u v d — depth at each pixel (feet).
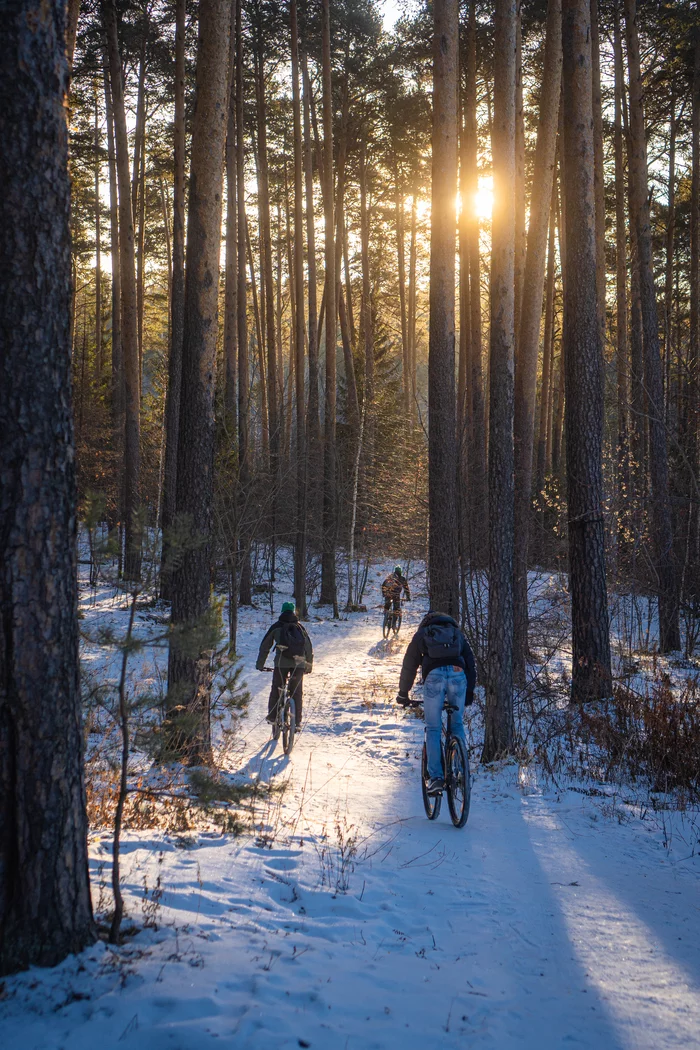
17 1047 9.21
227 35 27.91
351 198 124.57
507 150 33.86
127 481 72.33
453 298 45.47
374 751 32.35
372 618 83.92
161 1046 9.32
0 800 10.85
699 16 66.13
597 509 37.29
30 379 10.80
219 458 54.19
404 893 15.51
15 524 10.71
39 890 10.96
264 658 31.58
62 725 11.17
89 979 10.64
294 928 13.34
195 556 27.96
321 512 89.61
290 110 105.91
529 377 47.34
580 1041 10.21
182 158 67.10
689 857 18.22
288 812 21.84
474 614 39.34
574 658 37.01
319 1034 9.80
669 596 49.55
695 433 50.70
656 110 80.74
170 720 13.88
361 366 125.70
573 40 37.58
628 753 27.68
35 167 10.86
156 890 13.92
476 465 51.52
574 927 14.08
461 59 74.59
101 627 12.87
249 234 127.24
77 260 128.98
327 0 81.66
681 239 97.81
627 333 84.79
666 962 12.73
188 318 28.17
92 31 75.56
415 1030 10.15
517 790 25.21
